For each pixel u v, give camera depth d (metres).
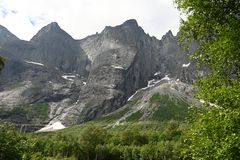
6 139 44.25
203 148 19.28
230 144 17.31
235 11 21.08
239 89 18.81
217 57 20.91
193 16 22.20
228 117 17.77
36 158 67.12
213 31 22.38
